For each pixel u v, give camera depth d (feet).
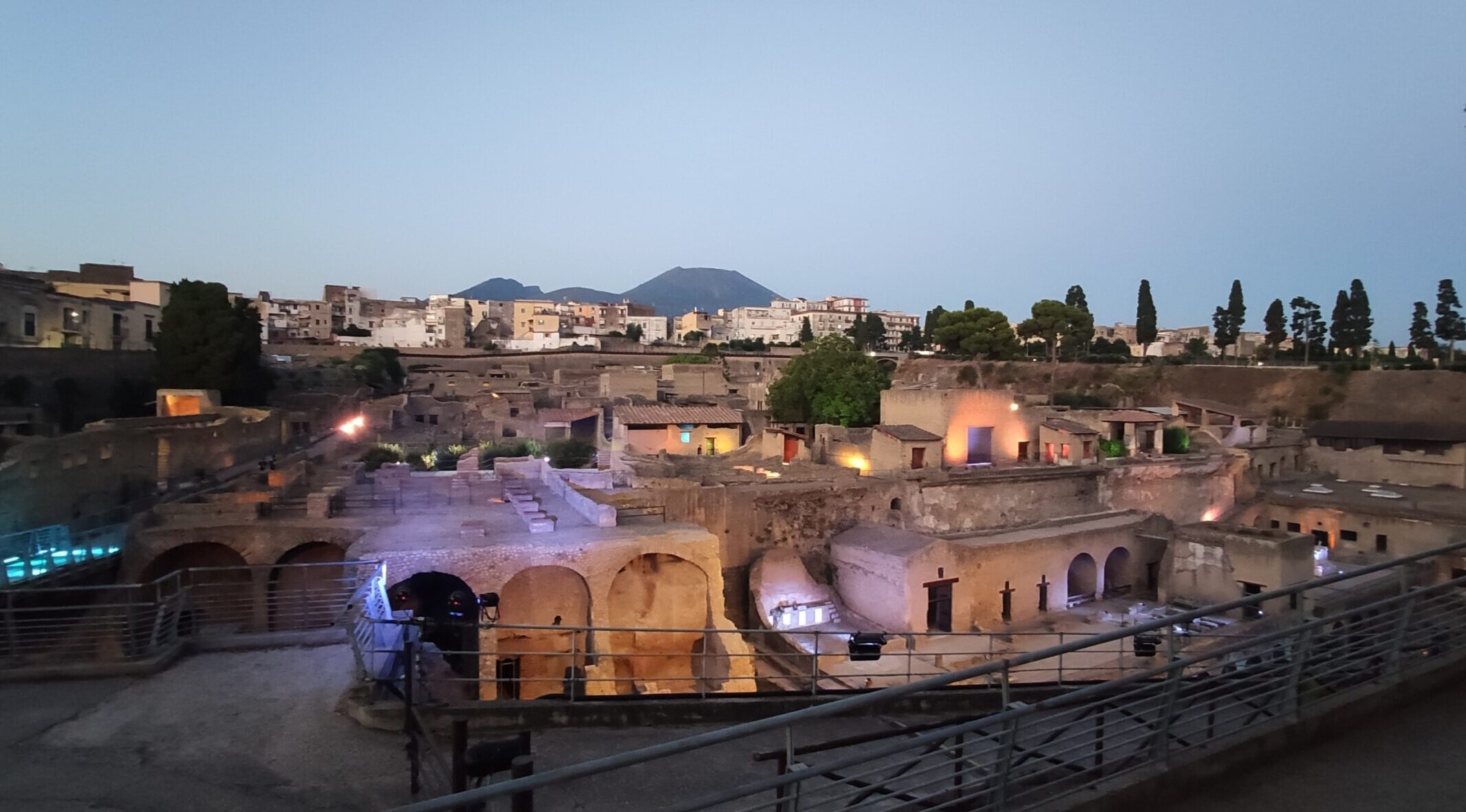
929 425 165.68
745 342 439.63
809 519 136.67
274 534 98.53
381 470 119.96
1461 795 24.44
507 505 113.39
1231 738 26.76
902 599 118.42
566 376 300.81
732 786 36.14
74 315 199.62
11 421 152.56
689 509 124.88
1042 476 159.84
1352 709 29.22
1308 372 270.26
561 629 44.73
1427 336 295.07
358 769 36.50
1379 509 157.07
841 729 44.21
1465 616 35.06
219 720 41.57
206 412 169.37
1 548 88.02
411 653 37.35
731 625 95.25
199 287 196.24
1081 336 343.67
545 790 35.19
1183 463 177.68
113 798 33.63
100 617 54.65
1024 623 126.11
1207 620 119.03
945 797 30.63
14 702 43.60
